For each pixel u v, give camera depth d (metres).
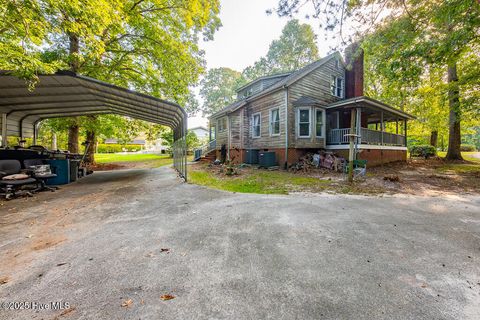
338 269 1.99
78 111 9.92
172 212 3.90
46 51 7.45
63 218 3.57
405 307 1.48
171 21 10.11
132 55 10.84
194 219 3.50
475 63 9.79
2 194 5.24
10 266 2.06
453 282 1.78
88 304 1.54
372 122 16.86
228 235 2.83
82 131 15.79
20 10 4.21
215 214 3.76
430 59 6.60
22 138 9.46
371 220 3.39
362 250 2.38
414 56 6.79
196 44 11.60
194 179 7.88
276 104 11.55
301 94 11.41
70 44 8.33
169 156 23.92
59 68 5.11
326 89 12.60
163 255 2.28
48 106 8.61
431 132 18.84
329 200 4.72
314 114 10.85
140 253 2.33
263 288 1.71
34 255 2.29
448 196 5.09
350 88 13.14
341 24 6.21
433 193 5.41
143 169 12.09
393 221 3.34
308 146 10.86
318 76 12.20
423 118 16.53
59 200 4.85
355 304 1.52
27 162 6.42
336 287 1.72
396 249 2.40
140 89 11.91
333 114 12.81
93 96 7.56
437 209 4.00
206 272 1.95
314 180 7.43
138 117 11.31
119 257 2.24
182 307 1.50
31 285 1.76
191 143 26.47
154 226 3.18
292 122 11.01
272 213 3.79
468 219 3.43
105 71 10.53
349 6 5.84
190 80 11.85
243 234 2.86
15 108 8.60
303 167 9.91
